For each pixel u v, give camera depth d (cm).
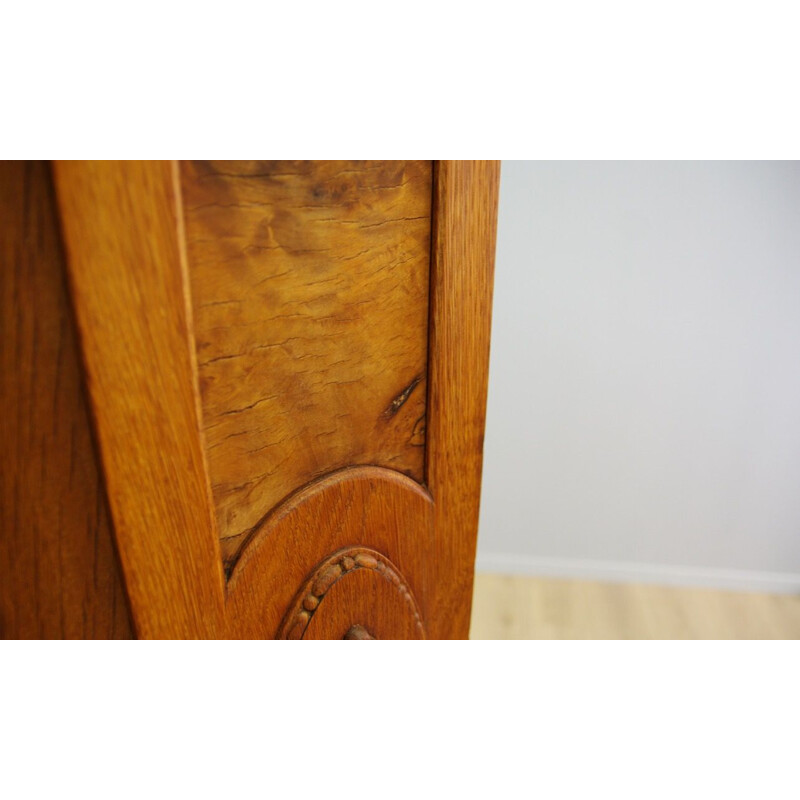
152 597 30
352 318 38
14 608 27
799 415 168
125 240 25
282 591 38
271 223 32
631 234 156
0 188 23
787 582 183
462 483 51
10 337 24
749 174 150
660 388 169
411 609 49
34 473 26
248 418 34
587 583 187
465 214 43
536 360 169
